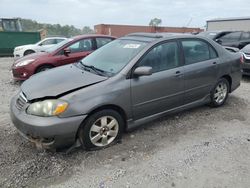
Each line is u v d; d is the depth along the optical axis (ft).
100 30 91.30
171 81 14.15
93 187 9.64
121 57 13.60
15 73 24.97
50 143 10.92
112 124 12.34
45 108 10.77
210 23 76.64
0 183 9.73
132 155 11.75
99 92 11.59
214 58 16.71
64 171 10.52
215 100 17.49
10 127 14.47
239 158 11.62
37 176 10.18
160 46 14.02
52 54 25.16
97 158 11.46
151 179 10.11
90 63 14.46
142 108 13.25
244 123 15.53
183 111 16.96
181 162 11.23
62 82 11.98
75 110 10.92
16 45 63.41
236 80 18.47
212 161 11.34
